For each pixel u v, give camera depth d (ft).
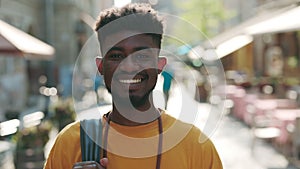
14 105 47.98
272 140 29.68
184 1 93.81
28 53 27.40
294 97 34.81
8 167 21.68
